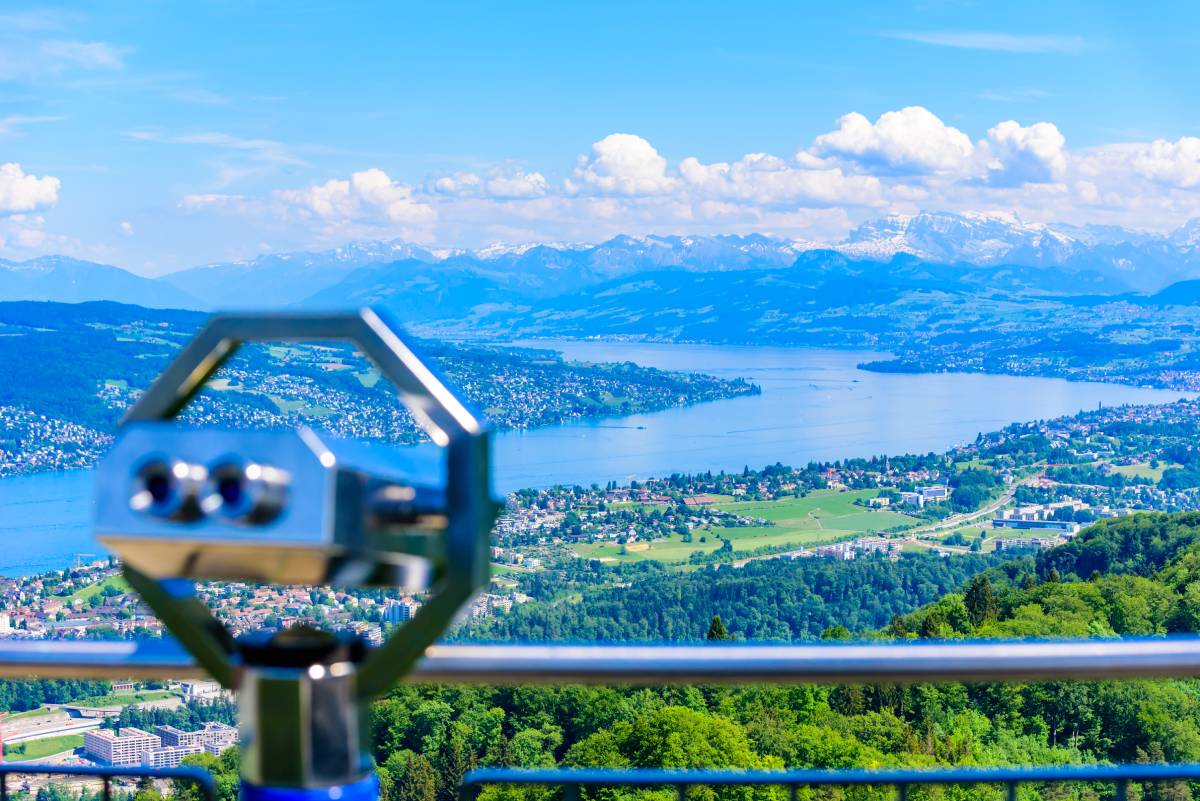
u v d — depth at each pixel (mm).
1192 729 29500
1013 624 45406
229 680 1055
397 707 20750
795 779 1539
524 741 21172
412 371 972
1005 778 1583
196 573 903
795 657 1594
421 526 960
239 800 1015
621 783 1519
